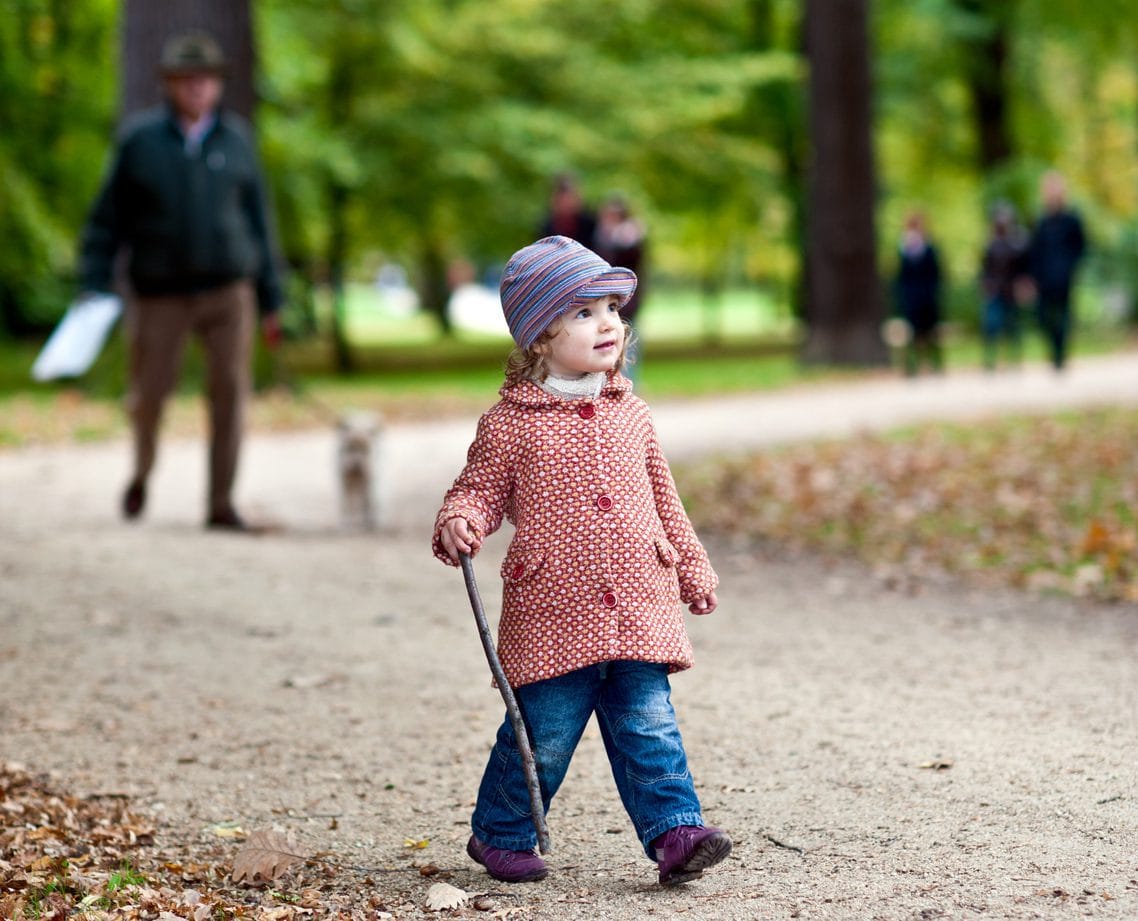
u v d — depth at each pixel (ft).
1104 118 138.51
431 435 60.13
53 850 16.33
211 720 21.75
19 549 34.01
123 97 61.62
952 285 138.10
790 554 35.01
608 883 15.15
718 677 23.65
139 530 36.91
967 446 48.14
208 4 61.41
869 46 91.20
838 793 17.66
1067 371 84.89
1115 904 13.52
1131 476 40.60
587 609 14.52
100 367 69.92
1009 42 126.21
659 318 226.58
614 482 14.78
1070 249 80.18
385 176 97.96
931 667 23.95
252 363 72.59
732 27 120.78
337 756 20.03
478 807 15.43
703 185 118.21
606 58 109.81
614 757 14.85
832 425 58.90
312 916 14.43
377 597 29.76
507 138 100.17
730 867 15.37
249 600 29.35
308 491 44.96
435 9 99.40
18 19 79.77
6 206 77.56
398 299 245.04
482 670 24.27
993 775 17.94
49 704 22.61
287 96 91.91
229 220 36.58
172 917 14.03
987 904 13.67
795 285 141.59
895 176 137.39
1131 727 19.93
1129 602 28.50
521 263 14.90
